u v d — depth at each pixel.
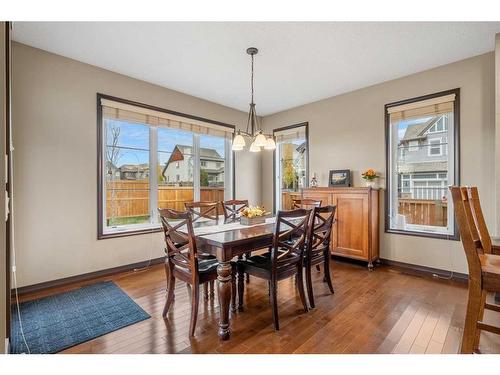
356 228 3.41
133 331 1.93
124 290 2.69
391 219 3.58
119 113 3.30
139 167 3.59
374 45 2.61
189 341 1.81
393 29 2.35
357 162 3.82
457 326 1.97
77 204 2.94
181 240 2.03
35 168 2.67
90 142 3.04
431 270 3.16
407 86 3.34
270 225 2.57
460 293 2.57
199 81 3.53
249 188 5.02
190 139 4.19
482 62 2.81
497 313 2.13
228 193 4.73
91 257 3.04
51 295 2.55
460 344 1.73
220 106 4.51
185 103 3.99
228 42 2.55
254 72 3.24
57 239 2.80
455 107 2.97
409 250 3.34
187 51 2.73
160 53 2.78
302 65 3.05
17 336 1.85
